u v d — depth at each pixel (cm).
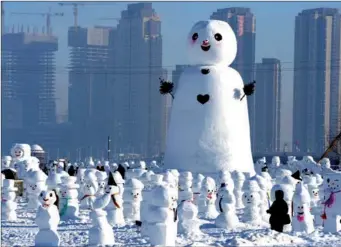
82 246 3177
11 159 6362
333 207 3641
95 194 4641
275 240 3256
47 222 3111
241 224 3906
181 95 6344
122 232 3597
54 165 6562
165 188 3122
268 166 7062
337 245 3206
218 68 6350
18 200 5228
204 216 4422
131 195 4144
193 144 6231
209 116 6234
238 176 4909
